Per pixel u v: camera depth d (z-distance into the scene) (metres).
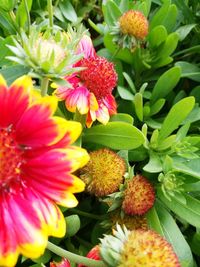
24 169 0.12
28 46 0.13
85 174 0.16
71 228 0.16
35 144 0.11
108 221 0.17
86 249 0.17
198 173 0.17
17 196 0.11
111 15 0.21
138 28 0.19
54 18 0.22
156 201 0.17
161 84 0.19
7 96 0.11
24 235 0.10
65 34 0.15
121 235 0.13
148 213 0.17
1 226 0.10
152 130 0.20
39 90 0.15
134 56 0.21
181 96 0.20
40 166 0.11
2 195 0.11
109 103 0.17
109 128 0.17
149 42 0.21
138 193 0.16
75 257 0.13
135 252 0.12
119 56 0.21
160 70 0.22
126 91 0.19
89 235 0.18
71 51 0.14
